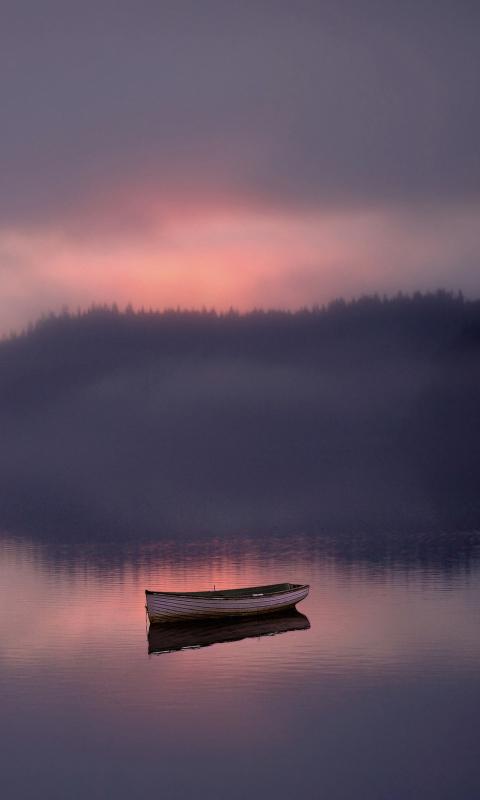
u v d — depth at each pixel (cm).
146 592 3478
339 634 3297
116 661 2948
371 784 2052
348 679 2725
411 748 2228
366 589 4294
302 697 2569
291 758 2180
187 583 4656
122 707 2498
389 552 5859
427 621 3481
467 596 4038
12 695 2602
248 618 3622
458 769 2117
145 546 6525
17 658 2984
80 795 2012
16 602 4016
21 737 2306
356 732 2323
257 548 6322
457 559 5400
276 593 3647
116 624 3519
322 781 2067
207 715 2439
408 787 2036
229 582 4681
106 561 5600
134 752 2219
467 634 3253
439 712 2444
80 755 2203
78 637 3288
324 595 4147
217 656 3000
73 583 4625
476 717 2411
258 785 2052
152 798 1995
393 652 3017
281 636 3291
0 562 5547
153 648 3122
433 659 2920
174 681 2723
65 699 2566
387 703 2516
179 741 2281
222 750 2227
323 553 5922
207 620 3572
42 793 2019
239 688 2650
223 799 1983
